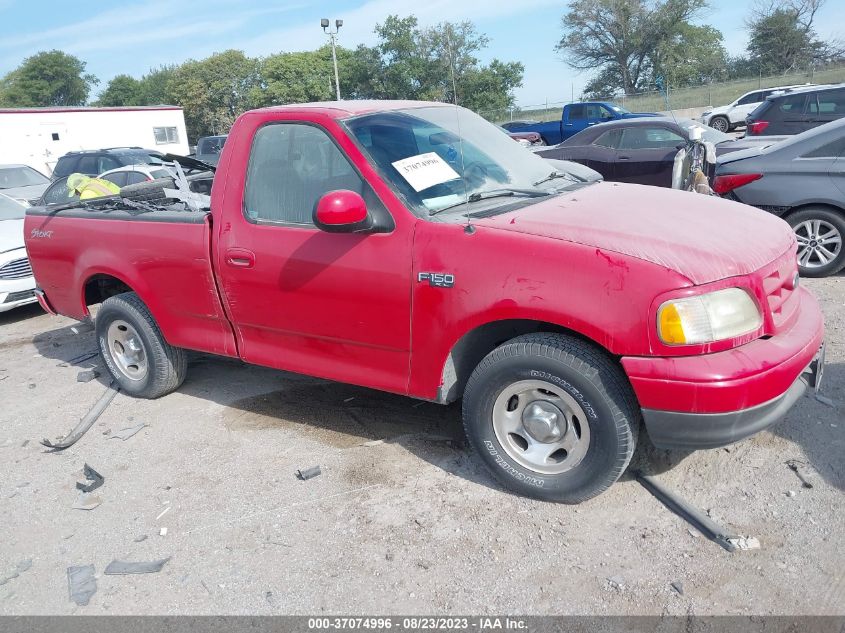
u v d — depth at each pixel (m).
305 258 3.62
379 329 3.48
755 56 52.88
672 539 2.99
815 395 4.09
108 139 37.88
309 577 2.96
